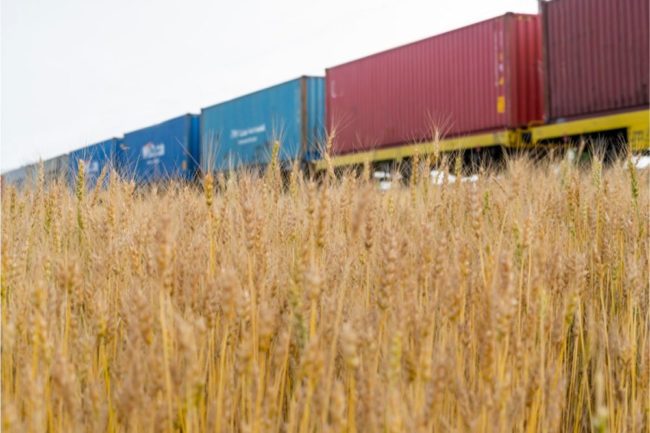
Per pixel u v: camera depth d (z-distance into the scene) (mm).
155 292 2039
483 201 3342
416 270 2160
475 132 21078
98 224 2969
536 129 19266
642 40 16422
